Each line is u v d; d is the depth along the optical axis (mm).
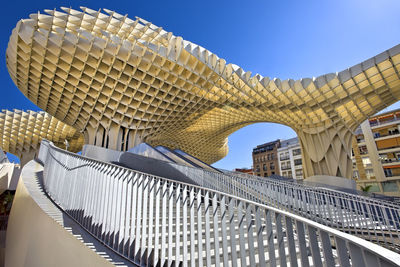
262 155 64438
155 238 3566
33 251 5254
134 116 25250
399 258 1316
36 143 39781
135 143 26000
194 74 21344
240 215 2832
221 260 3926
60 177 6898
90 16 16562
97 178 5113
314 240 1975
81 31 17016
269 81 22125
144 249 3609
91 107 24344
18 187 9742
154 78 21281
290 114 26641
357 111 24297
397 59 17766
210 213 6207
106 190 4699
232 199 2977
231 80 21844
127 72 20797
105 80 21203
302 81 22109
